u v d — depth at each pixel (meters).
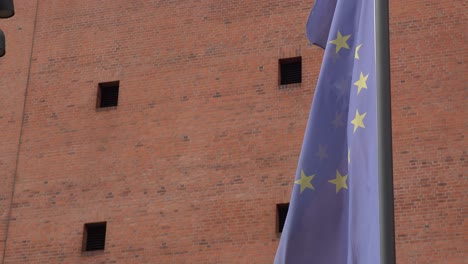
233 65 27.23
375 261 12.02
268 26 27.36
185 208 26.12
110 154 27.45
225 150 26.34
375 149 12.61
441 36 25.45
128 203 26.72
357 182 12.66
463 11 25.61
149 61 28.17
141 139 27.31
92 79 28.56
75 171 27.56
